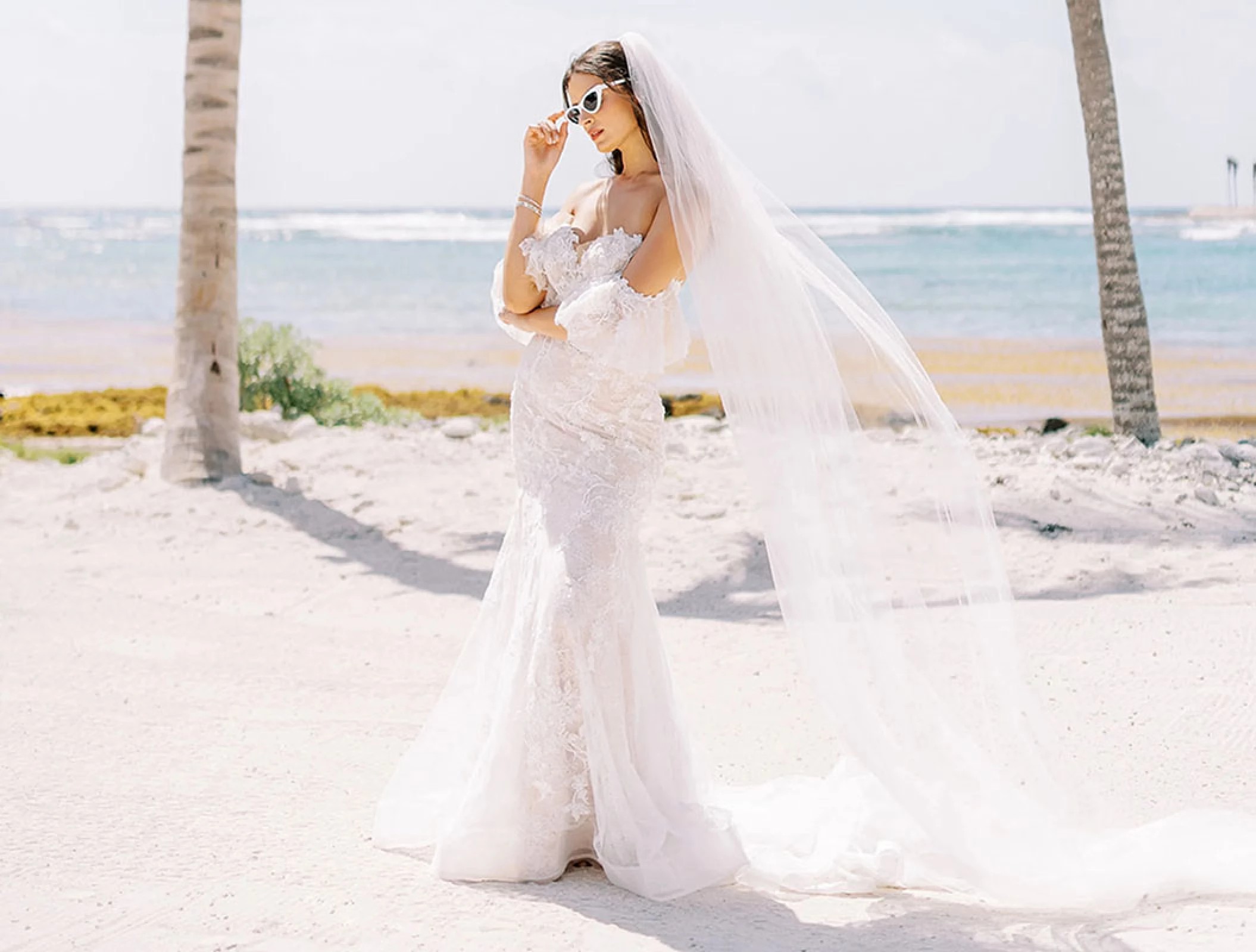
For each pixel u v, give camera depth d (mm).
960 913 3775
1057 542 9398
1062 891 3811
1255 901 3789
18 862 4027
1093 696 6090
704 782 4555
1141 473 11258
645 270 4008
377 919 3621
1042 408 19359
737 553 9414
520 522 4262
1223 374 23141
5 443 15555
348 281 46594
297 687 6395
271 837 4324
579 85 4145
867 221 76625
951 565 4109
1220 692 6078
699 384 22312
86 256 58812
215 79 11164
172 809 4578
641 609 4152
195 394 11344
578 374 4113
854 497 4125
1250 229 58406
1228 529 9734
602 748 3971
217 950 3402
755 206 4125
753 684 6539
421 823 4293
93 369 25266
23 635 7305
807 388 4129
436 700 6211
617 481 4117
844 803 4434
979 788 4016
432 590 8695
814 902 3873
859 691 4027
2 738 5379
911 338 31422
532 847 3986
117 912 3652
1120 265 13141
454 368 26469
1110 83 12992
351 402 16047
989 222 74688
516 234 4203
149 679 6461
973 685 4070
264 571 9156
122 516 10586
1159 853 3998
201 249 11297
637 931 3570
